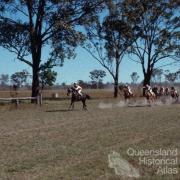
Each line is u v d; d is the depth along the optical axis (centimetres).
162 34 7719
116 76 7469
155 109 4259
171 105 5019
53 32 5222
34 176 1434
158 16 7694
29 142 2091
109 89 12094
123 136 2255
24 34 5188
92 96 7681
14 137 2266
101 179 1388
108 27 7344
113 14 7331
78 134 2355
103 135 2302
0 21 5056
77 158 1695
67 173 1461
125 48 7494
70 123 2919
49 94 8956
